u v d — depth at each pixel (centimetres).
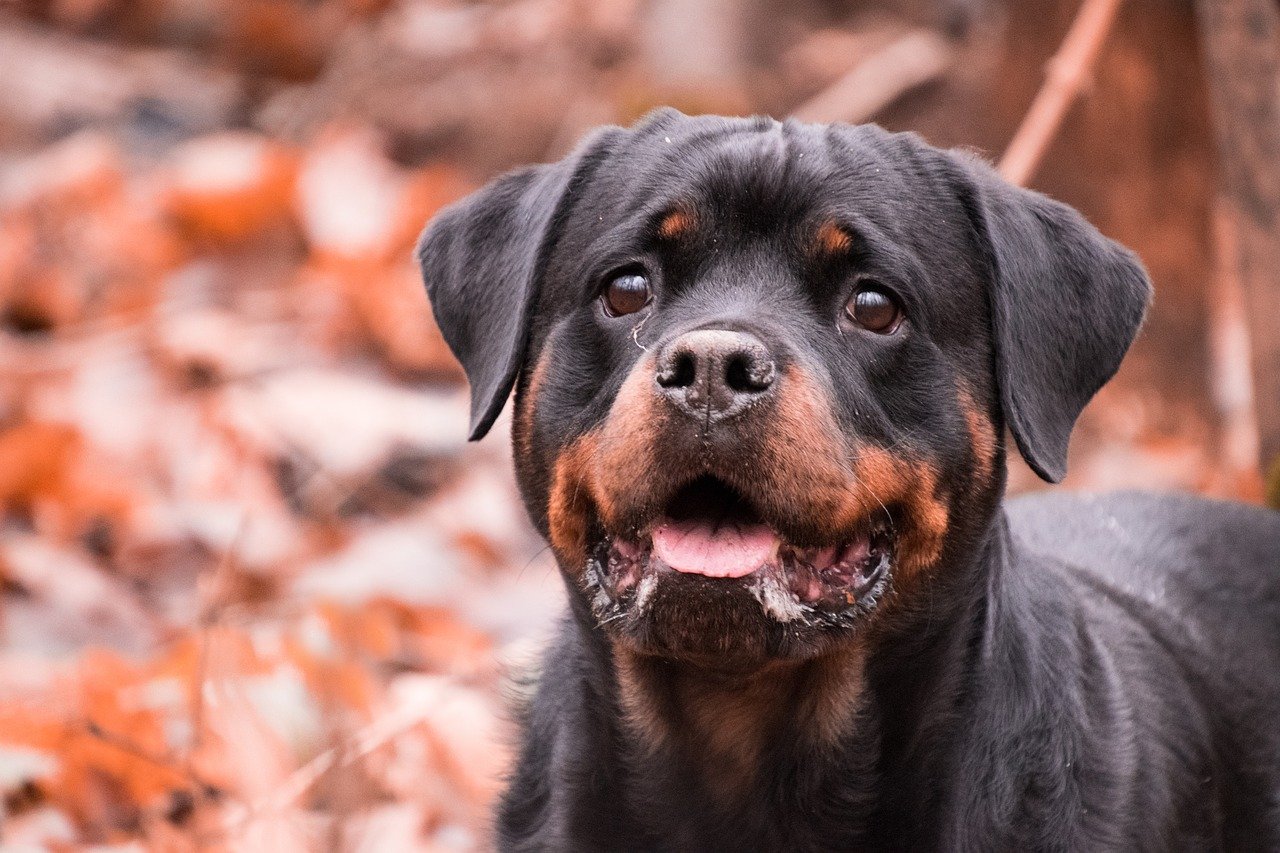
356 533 1041
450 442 1116
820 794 563
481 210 628
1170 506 746
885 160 570
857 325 548
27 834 690
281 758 678
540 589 988
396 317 1208
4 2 1908
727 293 544
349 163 1386
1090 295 588
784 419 502
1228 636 686
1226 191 923
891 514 541
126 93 1742
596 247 568
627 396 516
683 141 578
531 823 609
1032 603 585
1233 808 641
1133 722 588
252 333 1199
